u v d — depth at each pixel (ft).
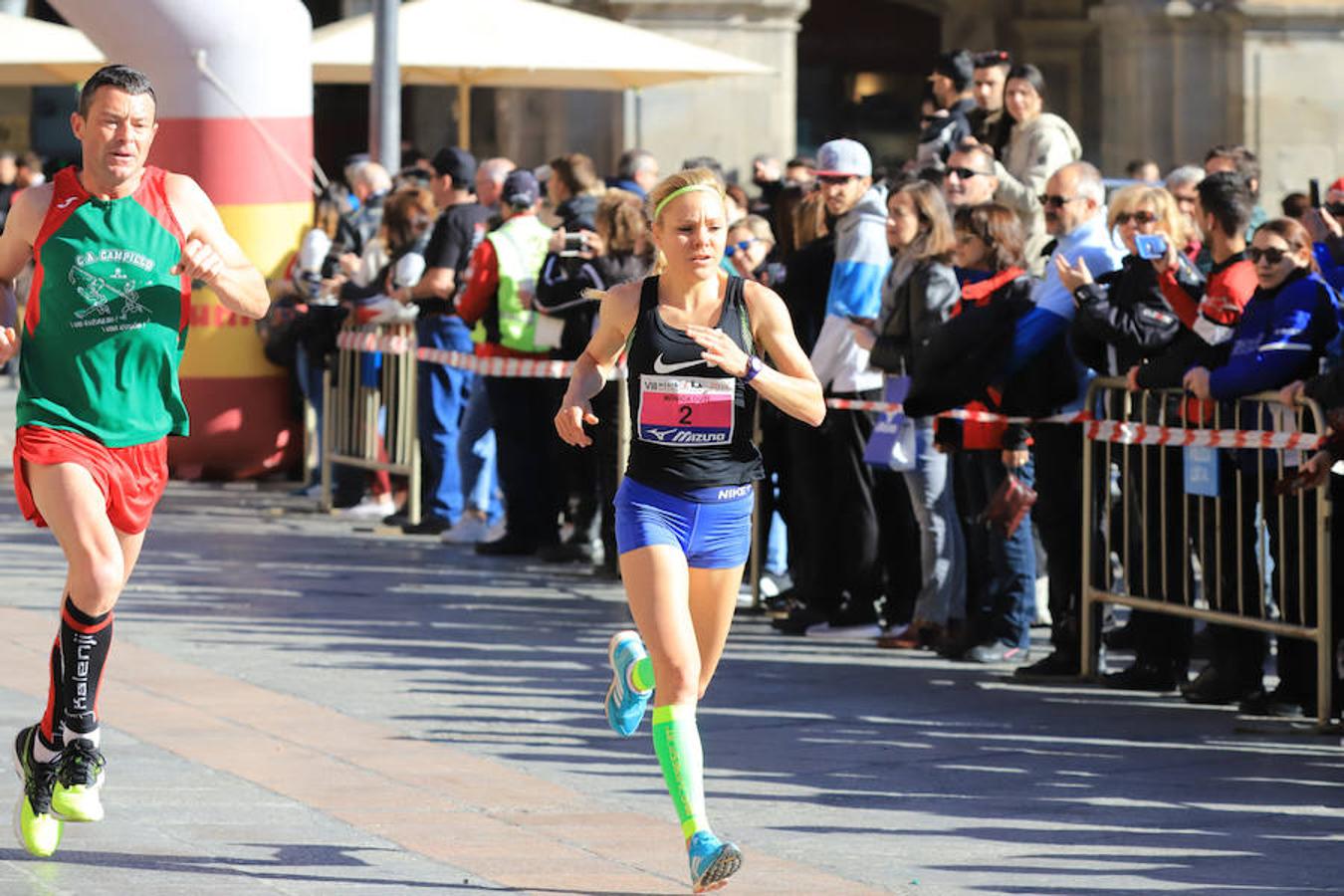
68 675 55.47
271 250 138.00
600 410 105.60
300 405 143.84
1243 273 76.59
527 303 110.73
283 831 58.70
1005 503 82.94
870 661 87.15
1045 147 102.06
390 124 148.15
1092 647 82.89
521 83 171.94
